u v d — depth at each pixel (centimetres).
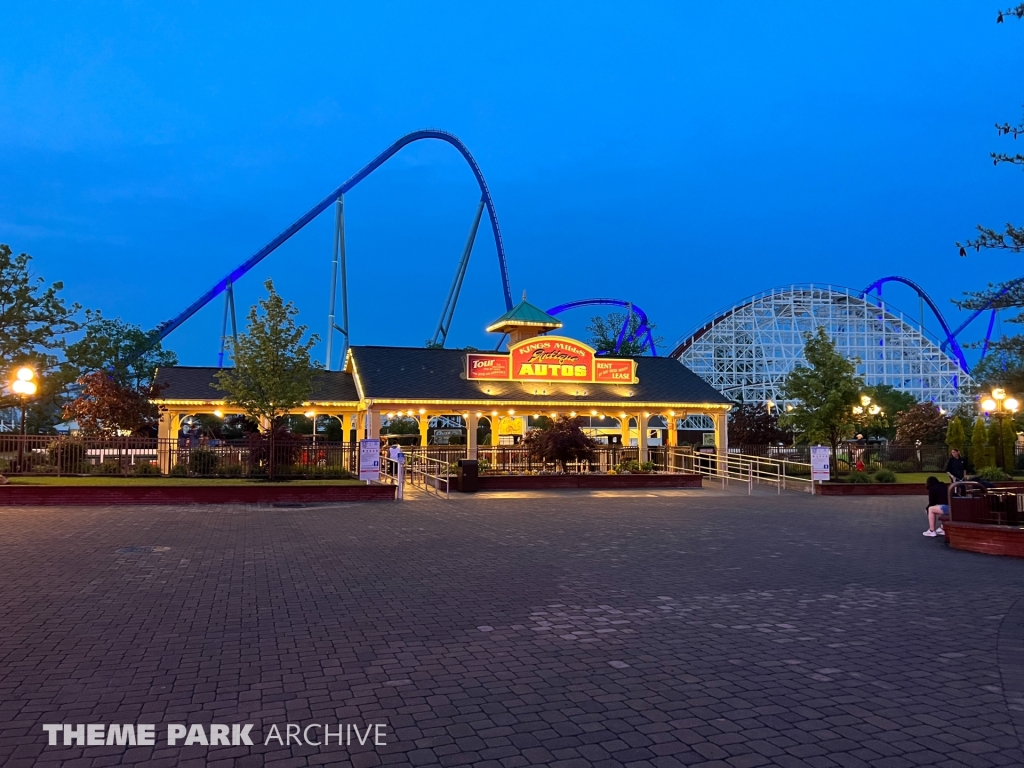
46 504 2172
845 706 642
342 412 3891
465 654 783
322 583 1140
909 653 805
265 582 1140
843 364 3419
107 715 605
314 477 2877
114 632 849
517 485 3075
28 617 909
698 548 1558
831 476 3403
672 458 3906
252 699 644
